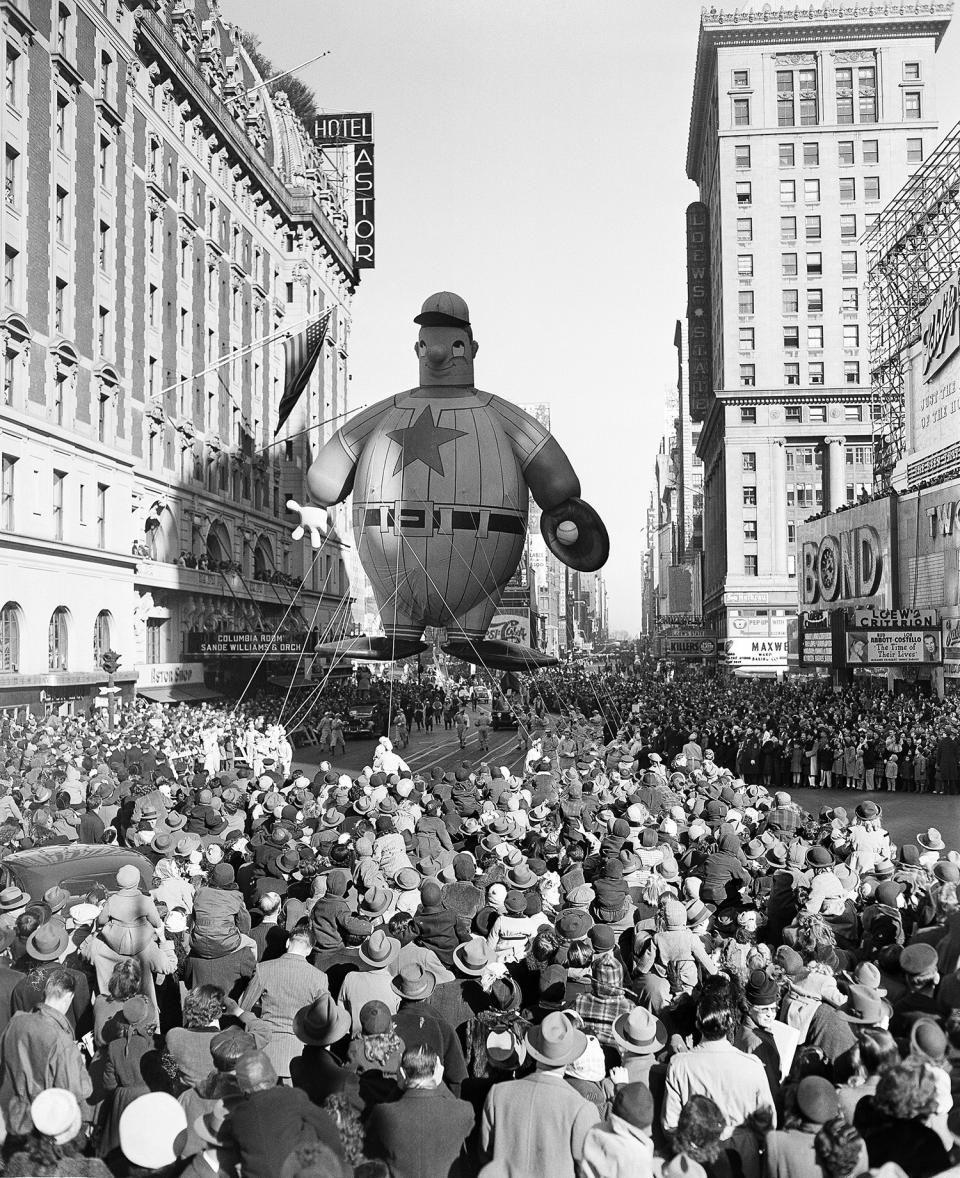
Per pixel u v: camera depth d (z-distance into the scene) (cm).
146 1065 666
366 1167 543
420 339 4097
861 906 1172
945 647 4709
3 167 3859
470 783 1880
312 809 1770
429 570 3888
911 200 6769
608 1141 552
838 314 9850
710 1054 629
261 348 7569
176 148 5969
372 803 1599
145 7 5350
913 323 5797
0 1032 783
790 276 9881
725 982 665
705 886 1207
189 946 877
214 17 7581
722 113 9956
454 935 913
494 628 9675
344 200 10019
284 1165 509
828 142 9856
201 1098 632
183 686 5706
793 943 902
